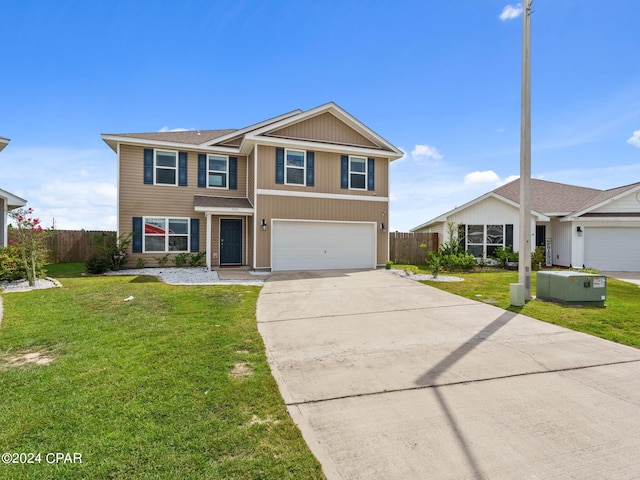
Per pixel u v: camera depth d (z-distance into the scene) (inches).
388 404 129.2
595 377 155.1
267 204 512.4
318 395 135.9
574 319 254.1
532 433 110.3
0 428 106.3
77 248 609.3
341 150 543.5
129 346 180.2
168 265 554.3
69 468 88.7
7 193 448.8
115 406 120.2
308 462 93.8
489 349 192.1
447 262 548.4
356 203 562.3
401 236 711.1
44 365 155.6
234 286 371.2
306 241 532.4
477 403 130.3
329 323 243.6
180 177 564.4
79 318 231.9
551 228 666.2
